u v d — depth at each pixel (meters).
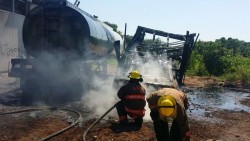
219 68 30.75
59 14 13.67
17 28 24.08
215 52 31.41
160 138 5.15
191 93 17.30
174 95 4.86
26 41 14.04
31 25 13.94
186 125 4.81
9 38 22.86
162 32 15.64
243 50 68.50
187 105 5.32
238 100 15.26
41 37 13.89
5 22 22.16
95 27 14.77
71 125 8.26
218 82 23.48
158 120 5.09
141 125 8.33
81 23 13.58
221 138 8.02
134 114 8.19
